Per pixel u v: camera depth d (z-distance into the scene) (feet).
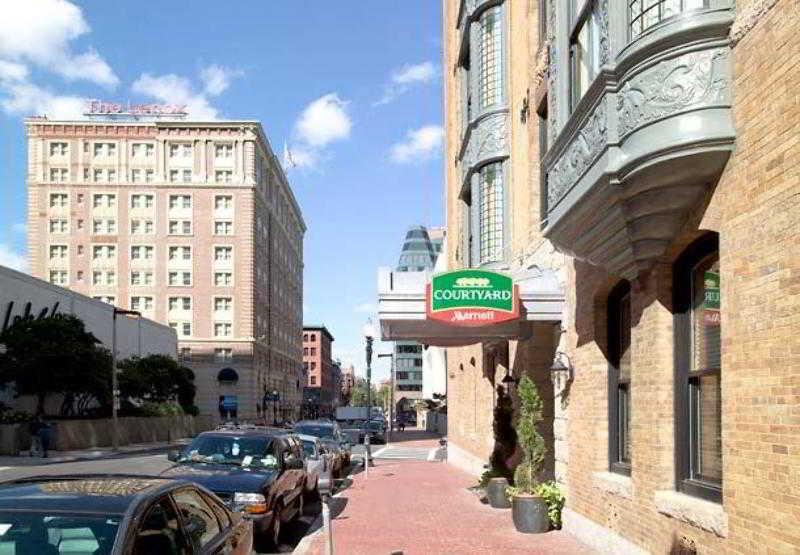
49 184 274.36
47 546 13.50
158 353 214.90
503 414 50.72
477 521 42.37
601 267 29.76
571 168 27.61
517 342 51.49
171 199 275.39
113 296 271.08
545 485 39.37
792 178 17.12
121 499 15.02
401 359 448.24
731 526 19.81
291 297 387.55
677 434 25.07
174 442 170.60
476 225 60.08
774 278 17.88
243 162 277.23
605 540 30.32
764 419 18.21
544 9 45.21
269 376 311.68
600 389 32.65
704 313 24.12
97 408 151.23
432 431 231.50
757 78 18.85
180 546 15.78
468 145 63.67
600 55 24.89
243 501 33.27
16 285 130.62
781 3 17.67
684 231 23.35
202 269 272.10
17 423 108.68
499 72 58.23
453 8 86.79
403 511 47.39
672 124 20.75
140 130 276.82
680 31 20.58
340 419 194.39
